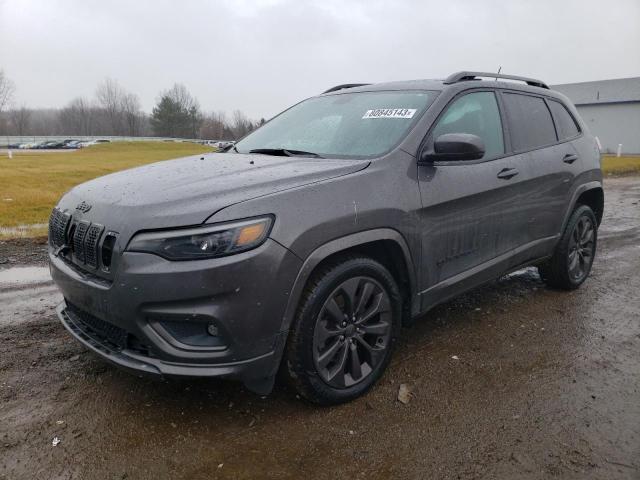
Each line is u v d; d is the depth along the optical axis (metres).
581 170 5.03
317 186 2.94
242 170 3.23
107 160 35.28
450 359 3.75
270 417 3.00
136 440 2.78
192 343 2.67
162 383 3.34
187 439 2.79
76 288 2.96
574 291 5.31
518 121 4.46
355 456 2.68
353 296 3.09
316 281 2.91
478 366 3.65
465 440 2.82
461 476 2.54
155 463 2.61
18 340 3.95
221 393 3.25
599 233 8.54
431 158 3.44
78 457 2.64
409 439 2.82
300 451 2.71
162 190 2.91
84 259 2.94
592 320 4.53
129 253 2.64
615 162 28.14
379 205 3.11
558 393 3.30
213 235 2.57
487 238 3.98
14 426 2.87
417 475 2.55
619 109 52.28
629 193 14.56
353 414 3.05
